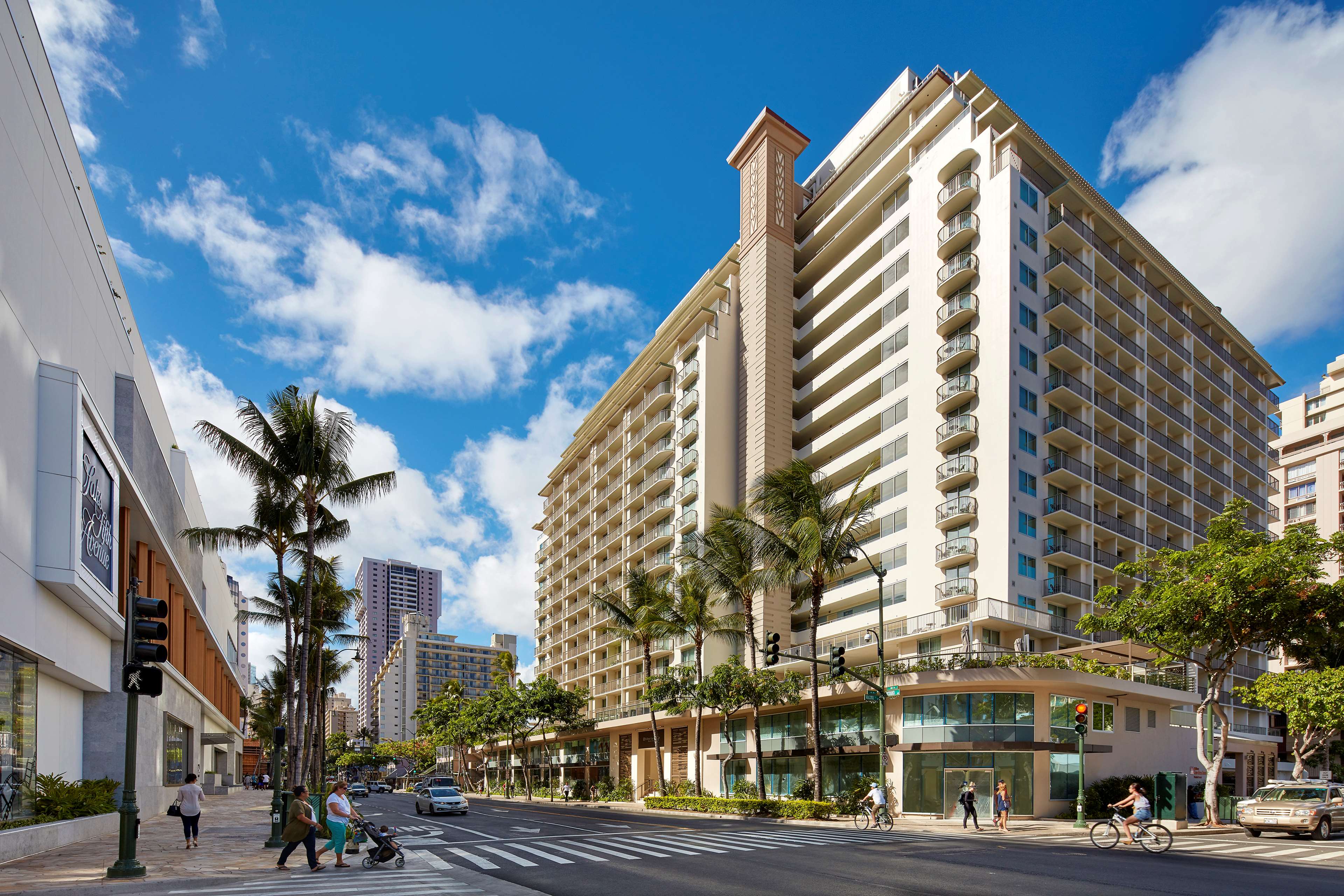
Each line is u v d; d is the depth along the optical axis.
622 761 61.62
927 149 49.81
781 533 37.12
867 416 49.72
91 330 29.08
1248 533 28.00
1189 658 29.25
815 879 14.04
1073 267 45.75
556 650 85.31
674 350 65.00
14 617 20.00
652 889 13.19
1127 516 47.91
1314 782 25.06
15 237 20.97
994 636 39.81
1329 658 34.31
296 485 27.70
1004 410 41.25
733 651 52.78
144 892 13.09
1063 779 31.94
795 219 62.00
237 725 91.88
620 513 70.88
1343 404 89.06
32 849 18.83
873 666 35.59
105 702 29.08
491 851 19.61
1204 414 59.25
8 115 20.64
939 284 46.12
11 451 19.98
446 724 91.50
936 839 22.31
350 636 45.44
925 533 44.03
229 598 75.25
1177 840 21.77
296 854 18.89
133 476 31.28
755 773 44.81
